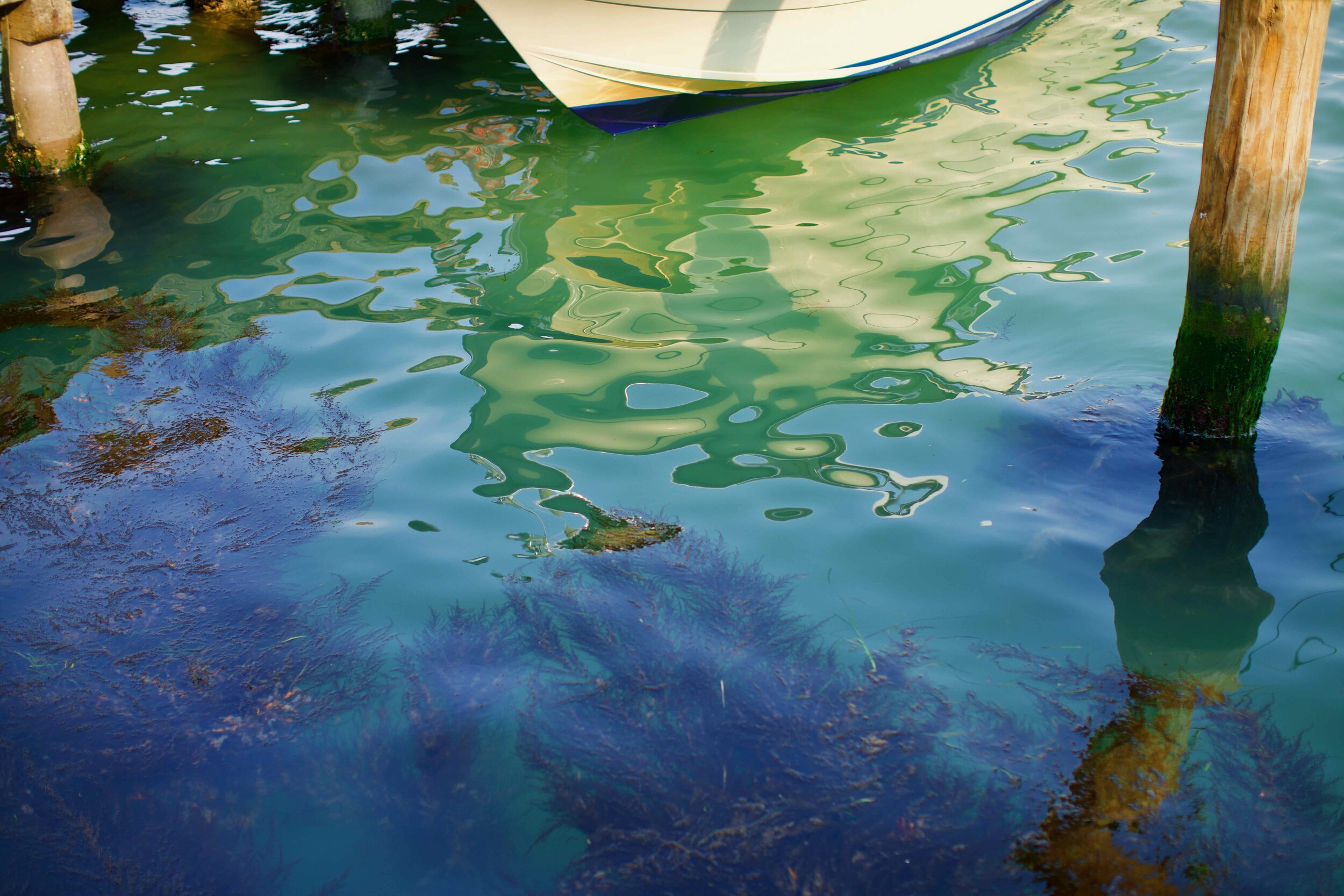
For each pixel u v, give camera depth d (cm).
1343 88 715
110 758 291
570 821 265
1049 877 246
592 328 516
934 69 873
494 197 673
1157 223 587
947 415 434
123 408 460
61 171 698
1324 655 310
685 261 583
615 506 389
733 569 354
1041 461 404
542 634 330
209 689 314
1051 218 605
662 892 246
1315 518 366
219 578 361
